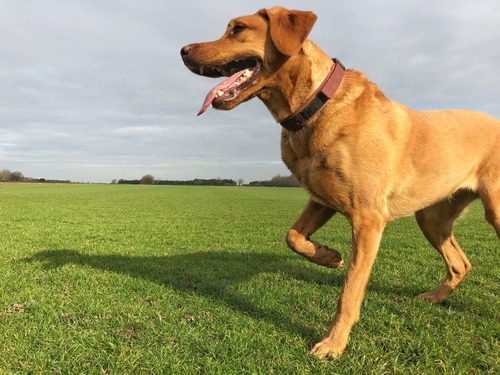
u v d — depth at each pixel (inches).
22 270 50.7
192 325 33.0
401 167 32.1
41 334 30.0
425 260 62.4
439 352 27.8
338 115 30.1
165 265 56.0
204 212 174.6
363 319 34.2
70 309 35.8
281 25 30.0
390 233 104.3
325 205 32.4
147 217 145.3
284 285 45.1
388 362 26.6
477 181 36.9
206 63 31.8
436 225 40.5
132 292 42.0
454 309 38.1
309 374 25.1
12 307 36.5
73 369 25.2
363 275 28.8
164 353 27.2
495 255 69.2
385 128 31.2
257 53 31.1
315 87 30.4
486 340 30.4
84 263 56.0
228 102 31.3
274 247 75.3
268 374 24.9
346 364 26.4
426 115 35.3
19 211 161.6
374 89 32.7
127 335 30.7
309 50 30.7
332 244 81.0
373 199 29.8
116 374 24.6
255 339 29.7
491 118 38.3
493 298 41.4
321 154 30.0
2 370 24.6
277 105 32.0
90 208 187.5
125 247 73.3
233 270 53.1
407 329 32.5
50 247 71.1
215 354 27.6
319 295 41.2
